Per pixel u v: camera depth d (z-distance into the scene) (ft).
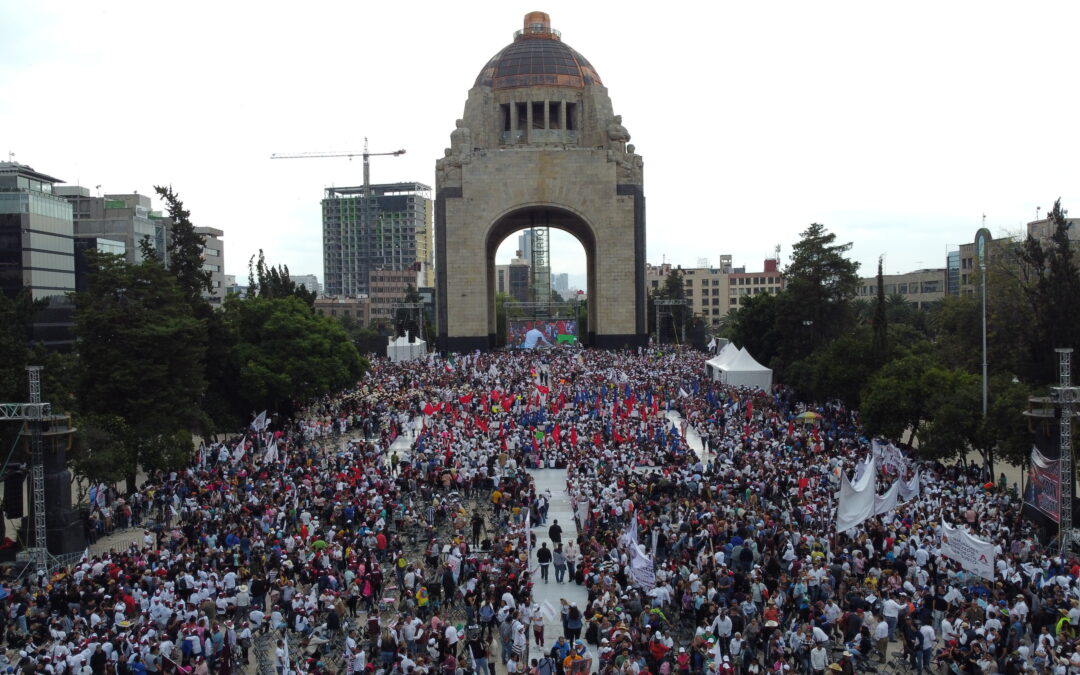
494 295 491.72
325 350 248.11
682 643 98.32
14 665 93.97
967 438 174.81
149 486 168.14
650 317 610.65
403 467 169.27
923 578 105.09
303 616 103.30
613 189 432.66
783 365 335.06
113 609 101.04
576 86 467.93
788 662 88.28
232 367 237.86
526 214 464.65
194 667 90.63
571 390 274.57
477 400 256.52
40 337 415.03
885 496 131.34
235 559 118.21
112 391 175.83
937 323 308.60
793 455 174.91
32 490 132.16
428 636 93.30
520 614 98.99
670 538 124.47
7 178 490.90
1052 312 191.21
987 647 84.79
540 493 161.38
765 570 110.22
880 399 199.41
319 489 151.84
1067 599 96.07
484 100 459.73
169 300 191.42
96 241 478.18
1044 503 130.93
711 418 227.81
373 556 121.29
